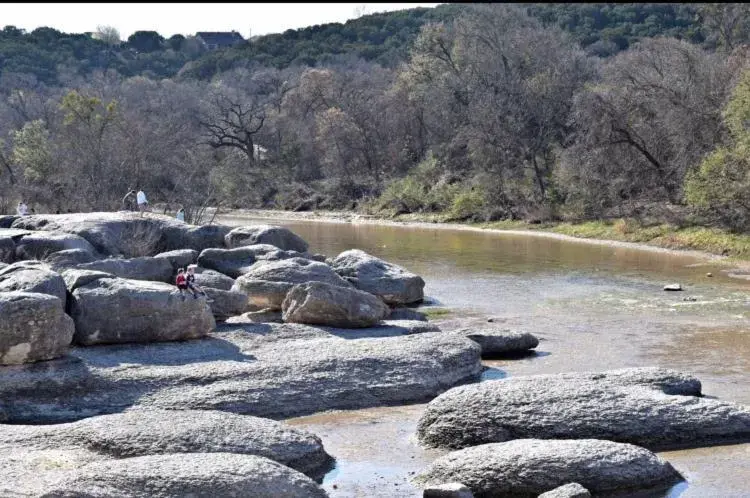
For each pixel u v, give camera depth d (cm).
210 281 2597
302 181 8712
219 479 1179
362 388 1850
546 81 6700
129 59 17425
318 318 2322
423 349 2003
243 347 2055
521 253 4519
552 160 6506
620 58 6800
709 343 2323
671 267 3900
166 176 6469
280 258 2997
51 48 16300
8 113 9856
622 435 1501
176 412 1505
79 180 5856
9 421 1698
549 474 1301
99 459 1349
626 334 2459
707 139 5078
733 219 4478
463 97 7588
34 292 1931
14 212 5556
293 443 1430
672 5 11562
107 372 1819
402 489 1350
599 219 5462
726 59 5731
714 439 1525
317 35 14888
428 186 7212
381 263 3030
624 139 5362
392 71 10050
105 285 2047
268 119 9762
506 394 1575
